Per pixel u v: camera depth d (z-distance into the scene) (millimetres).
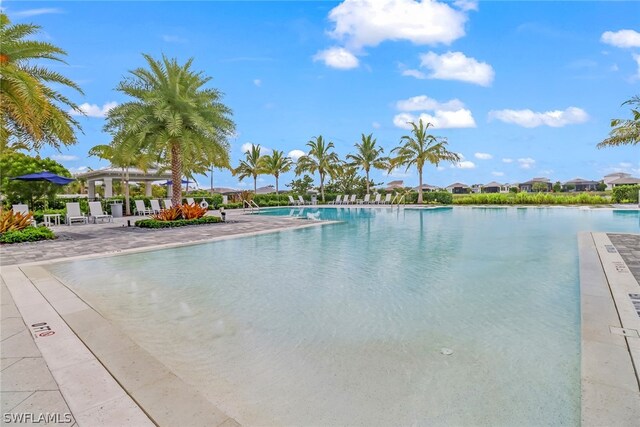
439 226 14281
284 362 3105
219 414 2242
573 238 10227
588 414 2139
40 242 10195
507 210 24141
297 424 2260
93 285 5742
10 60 10578
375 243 9914
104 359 2967
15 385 2553
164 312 4441
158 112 13773
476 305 4508
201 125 14289
